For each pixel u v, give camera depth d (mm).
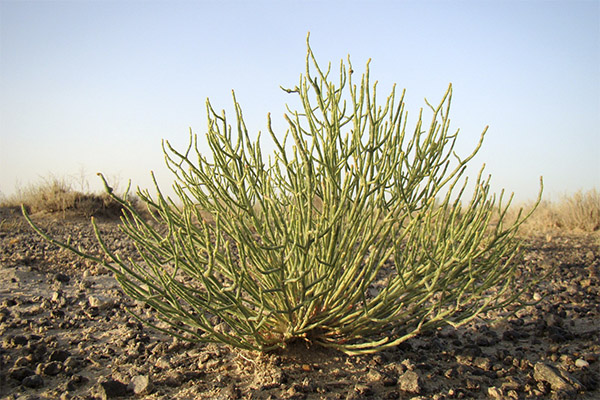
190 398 2598
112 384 2629
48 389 2711
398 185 2654
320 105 2607
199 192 2961
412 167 2770
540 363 2893
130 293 2557
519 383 2773
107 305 4359
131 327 3809
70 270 5949
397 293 2898
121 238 8805
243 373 2879
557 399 2625
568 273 5793
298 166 2725
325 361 2986
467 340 3527
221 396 2598
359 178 2711
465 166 2584
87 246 7617
